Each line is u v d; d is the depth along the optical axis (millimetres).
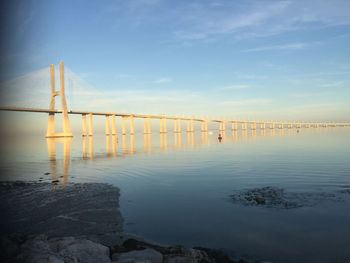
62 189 25531
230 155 52531
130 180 30031
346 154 48938
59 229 15781
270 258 12219
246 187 25031
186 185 26797
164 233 15047
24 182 29078
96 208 19578
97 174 34469
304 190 23000
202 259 11727
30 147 85812
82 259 10328
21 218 17578
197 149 68625
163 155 56000
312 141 86812
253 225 15844
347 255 12297
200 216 17609
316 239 13859
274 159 44469
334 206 18719
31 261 9750
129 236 14531
